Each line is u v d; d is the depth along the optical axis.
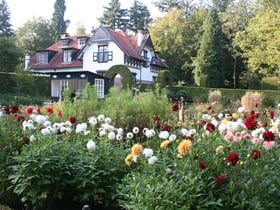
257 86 30.91
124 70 22.06
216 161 2.73
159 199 2.42
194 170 2.63
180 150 2.64
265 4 22.88
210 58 30.17
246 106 13.72
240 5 32.53
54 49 33.09
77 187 3.18
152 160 2.82
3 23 49.28
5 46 25.50
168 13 36.19
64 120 6.37
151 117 6.70
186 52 34.09
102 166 3.31
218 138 3.34
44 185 3.10
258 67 22.19
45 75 26.27
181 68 33.97
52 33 51.03
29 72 22.81
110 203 3.31
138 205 2.49
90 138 3.92
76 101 7.08
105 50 26.83
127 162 2.97
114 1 48.72
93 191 3.20
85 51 27.80
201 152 2.95
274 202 2.53
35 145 3.17
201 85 27.92
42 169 3.02
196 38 33.97
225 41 32.53
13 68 25.97
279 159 2.99
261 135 3.03
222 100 18.23
